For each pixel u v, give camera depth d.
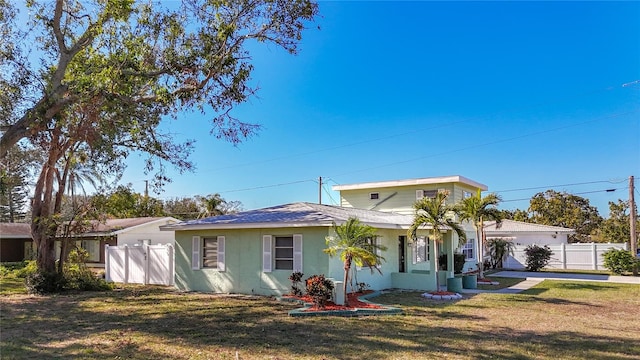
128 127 13.29
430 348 7.48
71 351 7.33
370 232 12.28
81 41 11.58
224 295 14.78
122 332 8.83
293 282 13.89
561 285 17.72
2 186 15.04
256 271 14.84
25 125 10.53
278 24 12.38
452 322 9.81
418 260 20.28
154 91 12.51
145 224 28.97
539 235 31.23
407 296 14.33
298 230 14.16
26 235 31.38
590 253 26.70
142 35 12.11
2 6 11.49
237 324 9.63
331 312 10.73
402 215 21.84
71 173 17.61
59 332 8.90
